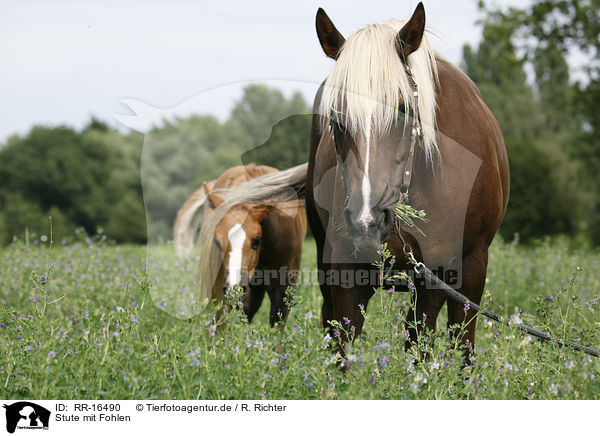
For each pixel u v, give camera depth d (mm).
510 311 9312
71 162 86562
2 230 68625
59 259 11578
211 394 5203
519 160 45562
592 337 6359
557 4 29188
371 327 5465
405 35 5320
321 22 5496
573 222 46125
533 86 65812
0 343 6215
